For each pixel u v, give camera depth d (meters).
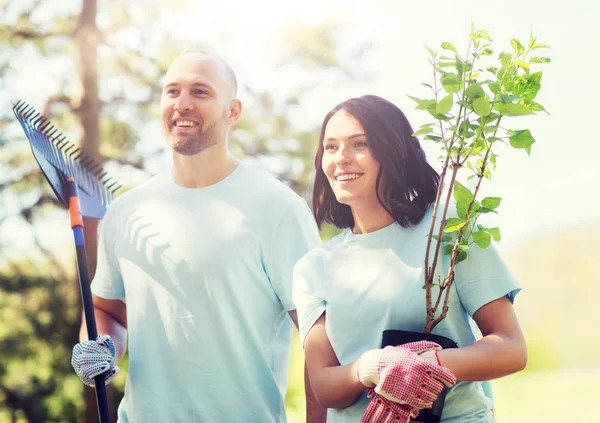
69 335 7.50
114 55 7.66
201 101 3.00
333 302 2.37
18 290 7.49
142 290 2.97
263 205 2.98
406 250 2.33
